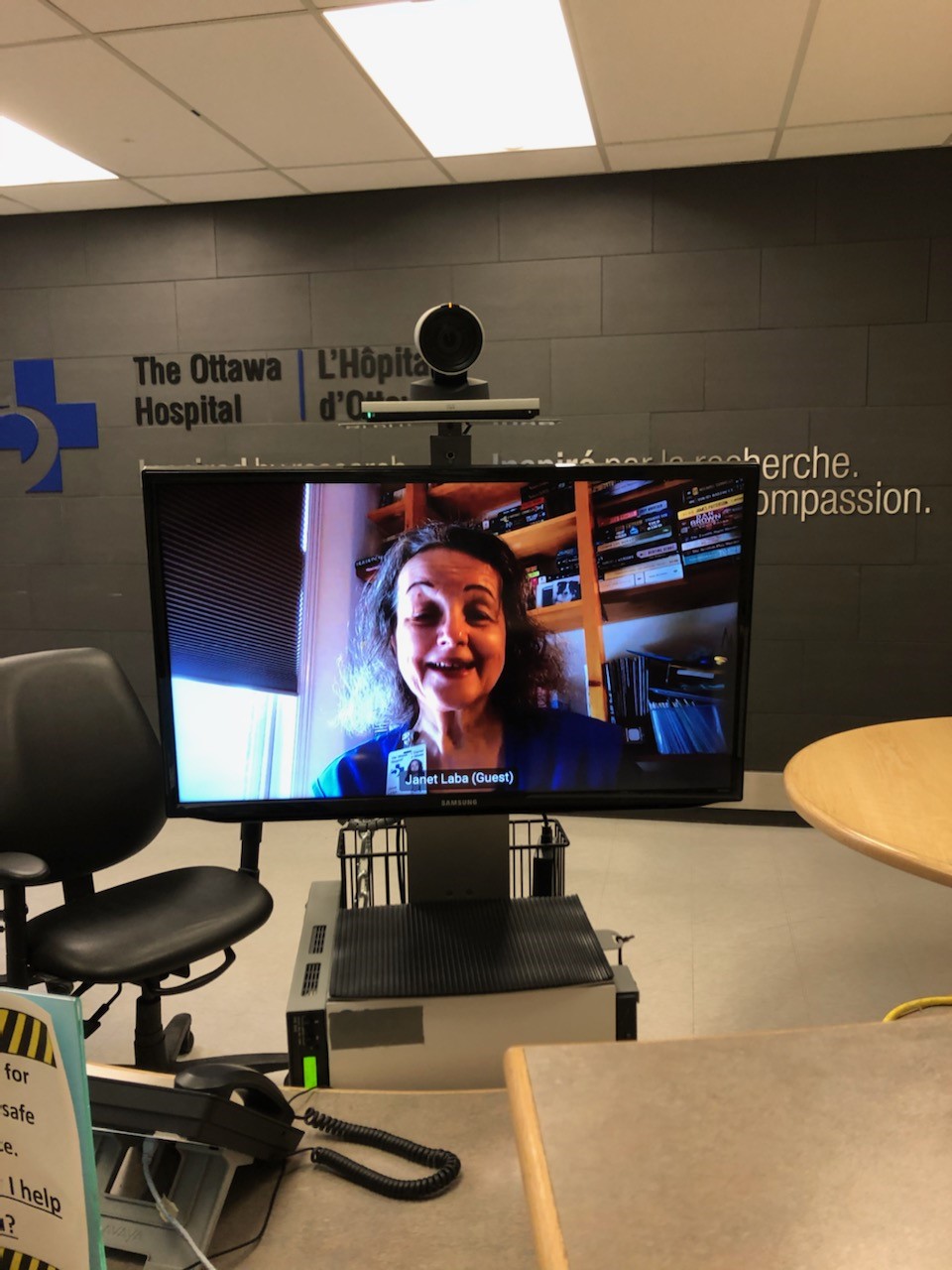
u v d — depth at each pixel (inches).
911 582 148.6
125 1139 34.0
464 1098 39.7
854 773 51.8
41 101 117.6
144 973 70.2
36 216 166.6
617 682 52.6
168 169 143.3
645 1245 18.8
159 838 154.7
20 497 173.2
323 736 52.7
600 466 50.1
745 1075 24.6
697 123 128.0
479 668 52.1
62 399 169.8
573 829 156.3
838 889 130.5
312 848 148.9
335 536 50.9
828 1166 21.1
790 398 148.9
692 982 105.7
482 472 50.4
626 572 51.5
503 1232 32.0
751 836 151.7
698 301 149.7
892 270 143.3
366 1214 33.1
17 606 174.9
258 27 98.8
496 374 157.0
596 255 151.5
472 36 102.7
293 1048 47.4
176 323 165.2
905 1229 19.2
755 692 155.6
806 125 129.0
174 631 51.5
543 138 133.6
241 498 49.9
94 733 83.5
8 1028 24.2
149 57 105.3
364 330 159.8
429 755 53.1
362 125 126.3
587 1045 26.2
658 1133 22.4
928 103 121.3
